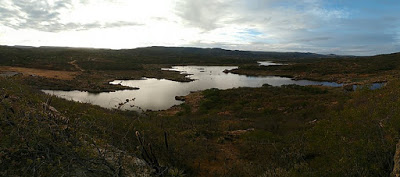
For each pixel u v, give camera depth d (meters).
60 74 51.66
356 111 5.66
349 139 4.88
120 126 6.01
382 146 4.05
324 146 5.45
